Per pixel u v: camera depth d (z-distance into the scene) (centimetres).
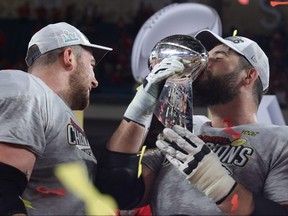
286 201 204
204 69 212
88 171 214
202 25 319
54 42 229
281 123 308
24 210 194
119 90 1234
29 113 203
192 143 196
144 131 216
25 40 1429
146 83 204
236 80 219
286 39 1411
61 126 212
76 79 231
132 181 214
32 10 1532
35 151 202
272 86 1211
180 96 203
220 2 1517
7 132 198
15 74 213
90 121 1033
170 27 325
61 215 207
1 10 1546
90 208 208
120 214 284
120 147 215
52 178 208
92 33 1426
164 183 215
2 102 203
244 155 211
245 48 221
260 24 1527
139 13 1451
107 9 1573
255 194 203
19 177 197
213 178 194
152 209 219
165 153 196
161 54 203
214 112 225
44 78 228
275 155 210
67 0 1552
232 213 196
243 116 222
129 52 1354
